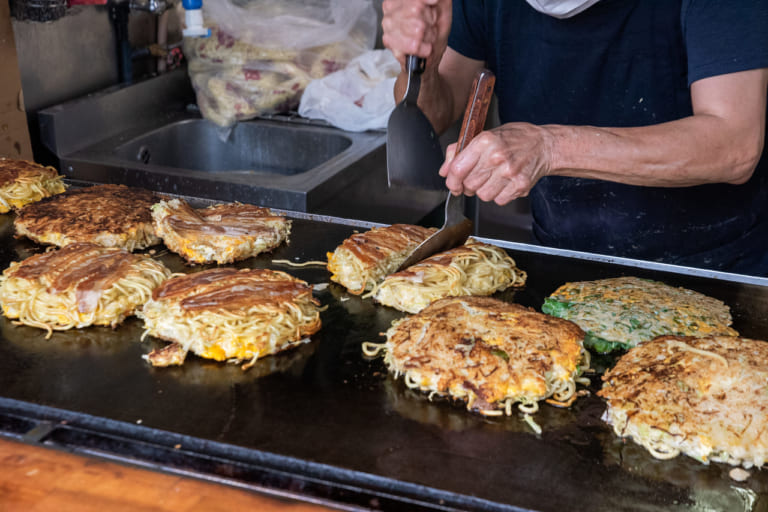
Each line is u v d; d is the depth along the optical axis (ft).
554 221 8.18
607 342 5.08
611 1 6.93
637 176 5.82
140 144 10.24
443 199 11.29
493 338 4.79
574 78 7.36
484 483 3.81
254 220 6.79
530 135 5.61
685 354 4.57
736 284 5.97
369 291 6.01
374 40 11.72
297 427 4.25
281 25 10.63
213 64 10.78
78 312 5.34
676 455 4.05
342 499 3.63
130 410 4.39
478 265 5.99
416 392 4.66
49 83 9.56
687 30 6.19
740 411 4.13
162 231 6.67
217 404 4.48
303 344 5.23
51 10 8.95
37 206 7.02
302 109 10.84
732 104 5.80
